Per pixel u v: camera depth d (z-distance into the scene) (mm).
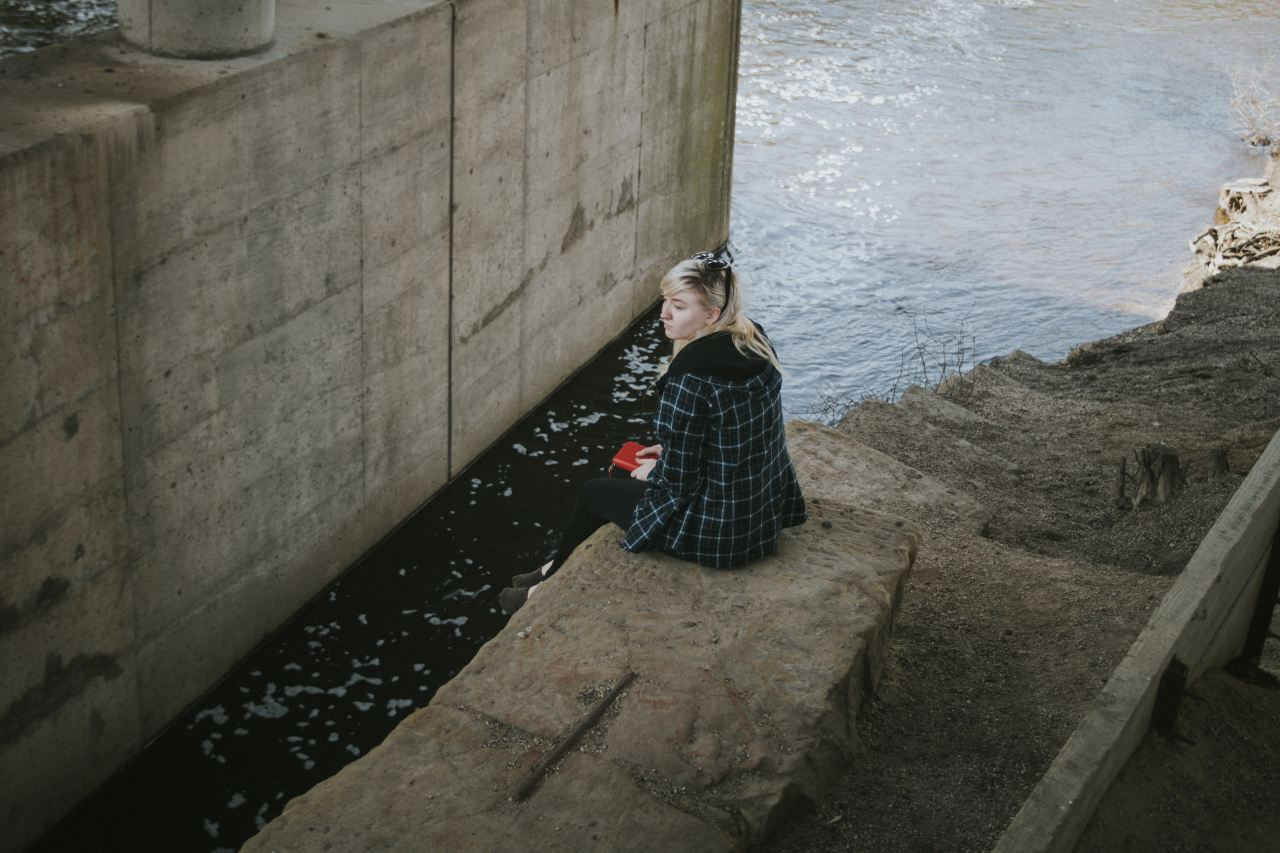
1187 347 11789
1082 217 18109
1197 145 20766
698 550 4977
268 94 7676
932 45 24453
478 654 4625
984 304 15539
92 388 6980
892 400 13141
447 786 4051
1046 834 3342
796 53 23719
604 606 4840
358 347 9312
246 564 8750
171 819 7777
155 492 7691
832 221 17547
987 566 5977
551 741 4227
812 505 5551
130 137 6754
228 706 8672
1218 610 4371
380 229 9180
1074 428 9062
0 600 6734
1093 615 5512
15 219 6207
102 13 10500
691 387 4738
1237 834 3889
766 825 4082
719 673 4520
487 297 11000
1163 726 4164
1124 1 27609
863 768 4520
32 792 7336
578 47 11422
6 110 6602
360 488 9859
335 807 3959
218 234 7605
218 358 7906
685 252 15570
